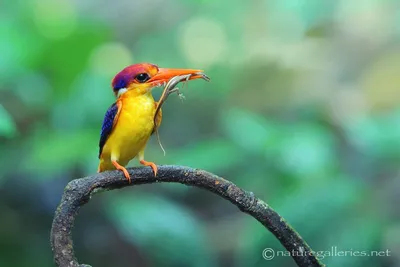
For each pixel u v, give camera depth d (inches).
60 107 170.6
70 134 158.7
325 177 158.1
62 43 171.5
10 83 165.8
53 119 169.3
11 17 197.9
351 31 258.4
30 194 160.7
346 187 153.7
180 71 139.0
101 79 186.1
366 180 179.9
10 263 154.9
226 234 181.9
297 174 160.6
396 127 172.2
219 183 135.2
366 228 151.9
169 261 153.8
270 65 249.6
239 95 244.1
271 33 263.7
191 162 165.6
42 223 161.6
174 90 138.5
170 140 227.1
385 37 252.1
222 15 265.4
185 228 154.6
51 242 134.6
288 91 244.7
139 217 154.6
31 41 170.9
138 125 138.9
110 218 160.1
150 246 154.0
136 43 265.4
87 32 171.6
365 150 179.5
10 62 166.2
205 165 164.2
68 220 134.7
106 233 166.9
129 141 139.1
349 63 250.8
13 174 160.1
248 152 166.2
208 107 236.2
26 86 168.9
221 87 242.1
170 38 263.0
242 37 262.2
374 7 257.3
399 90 233.1
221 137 230.7
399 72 236.7
